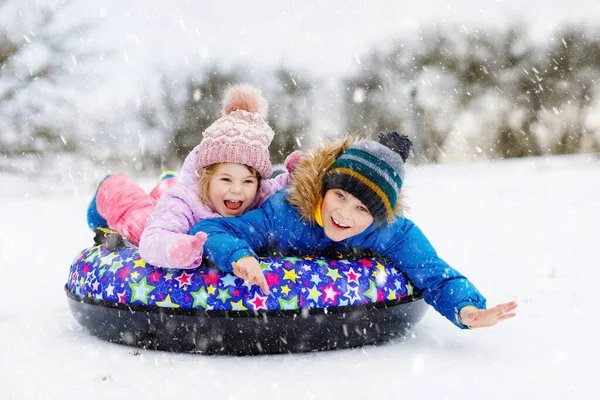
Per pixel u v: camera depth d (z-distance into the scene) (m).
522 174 15.66
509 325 3.50
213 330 2.90
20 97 20.11
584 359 2.83
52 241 7.72
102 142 20.31
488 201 10.62
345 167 2.98
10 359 2.90
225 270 2.88
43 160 19.80
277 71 21.80
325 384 2.51
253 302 2.88
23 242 7.64
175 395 2.38
